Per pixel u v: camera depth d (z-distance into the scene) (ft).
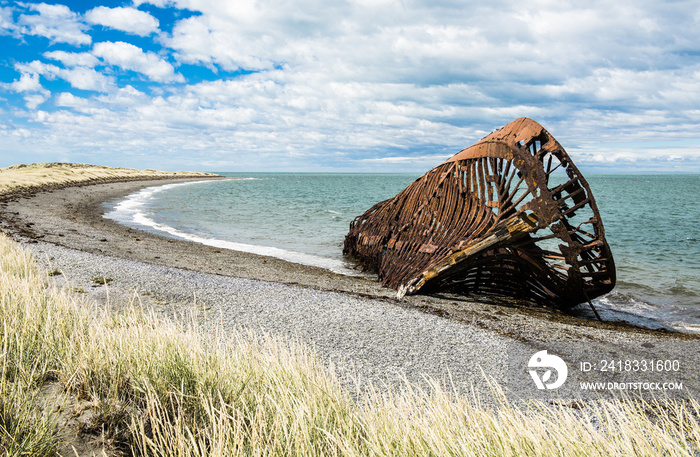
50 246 41.14
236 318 23.18
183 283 30.32
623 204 183.93
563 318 31.19
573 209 31.07
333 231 81.61
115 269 32.91
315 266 49.44
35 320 13.76
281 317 23.75
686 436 10.70
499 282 37.60
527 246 33.45
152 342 12.63
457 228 35.96
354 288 37.22
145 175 359.87
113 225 75.10
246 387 11.24
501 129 35.50
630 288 42.86
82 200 124.16
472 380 16.69
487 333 22.70
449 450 8.35
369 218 52.29
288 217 105.81
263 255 54.95
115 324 16.12
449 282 36.58
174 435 8.95
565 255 32.07
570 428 8.94
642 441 8.46
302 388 10.89
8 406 8.71
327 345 19.72
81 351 11.53
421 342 20.72
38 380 10.80
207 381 11.03
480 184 35.60
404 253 39.86
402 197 45.93
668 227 100.53
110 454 8.41
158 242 58.49
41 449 7.88
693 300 38.52
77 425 9.06
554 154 30.91
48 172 205.87
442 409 9.81
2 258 28.60
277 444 8.45
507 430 8.80
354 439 9.14
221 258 49.37
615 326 29.94
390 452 8.57
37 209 87.66
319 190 272.92
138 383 10.52
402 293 35.17
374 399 10.61
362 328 22.44
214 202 149.59
